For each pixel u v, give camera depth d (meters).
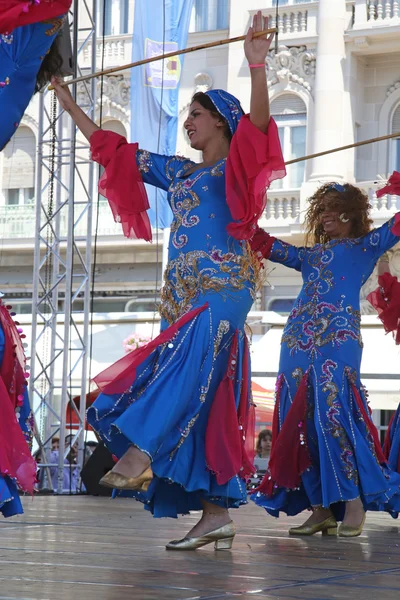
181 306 4.46
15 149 25.53
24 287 25.73
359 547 4.94
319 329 6.06
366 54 22.73
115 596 2.92
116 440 4.19
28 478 3.39
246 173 4.30
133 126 17.77
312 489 5.90
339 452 5.85
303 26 22.81
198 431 4.32
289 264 6.29
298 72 22.83
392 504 6.17
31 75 3.76
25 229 25.36
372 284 21.02
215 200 4.49
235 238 4.38
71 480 13.14
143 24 17.83
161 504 4.50
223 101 4.59
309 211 6.42
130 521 6.28
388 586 3.35
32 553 4.06
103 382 4.36
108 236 24.52
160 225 16.81
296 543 5.08
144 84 17.78
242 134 4.30
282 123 23.00
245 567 3.80
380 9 22.25
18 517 6.46
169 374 4.17
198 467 4.30
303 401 5.99
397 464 7.25
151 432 3.99
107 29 24.73
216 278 4.41
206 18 23.98
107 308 25.06
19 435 3.43
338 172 22.36
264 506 6.13
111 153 4.80
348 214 6.21
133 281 24.67
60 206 14.32
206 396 4.32
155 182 4.78
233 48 23.50
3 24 3.63
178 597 2.93
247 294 4.48
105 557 3.99
